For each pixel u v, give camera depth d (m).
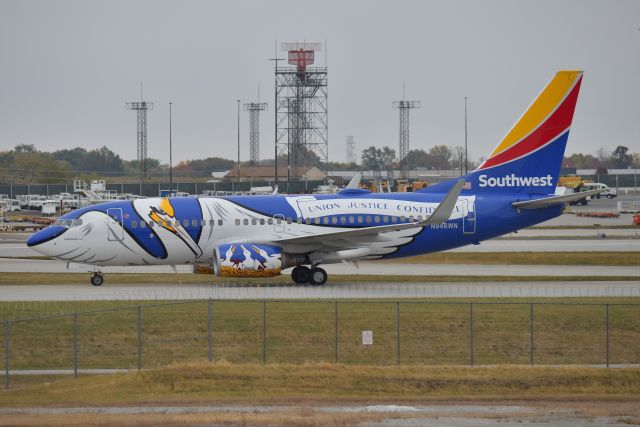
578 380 147.12
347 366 151.38
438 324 181.75
